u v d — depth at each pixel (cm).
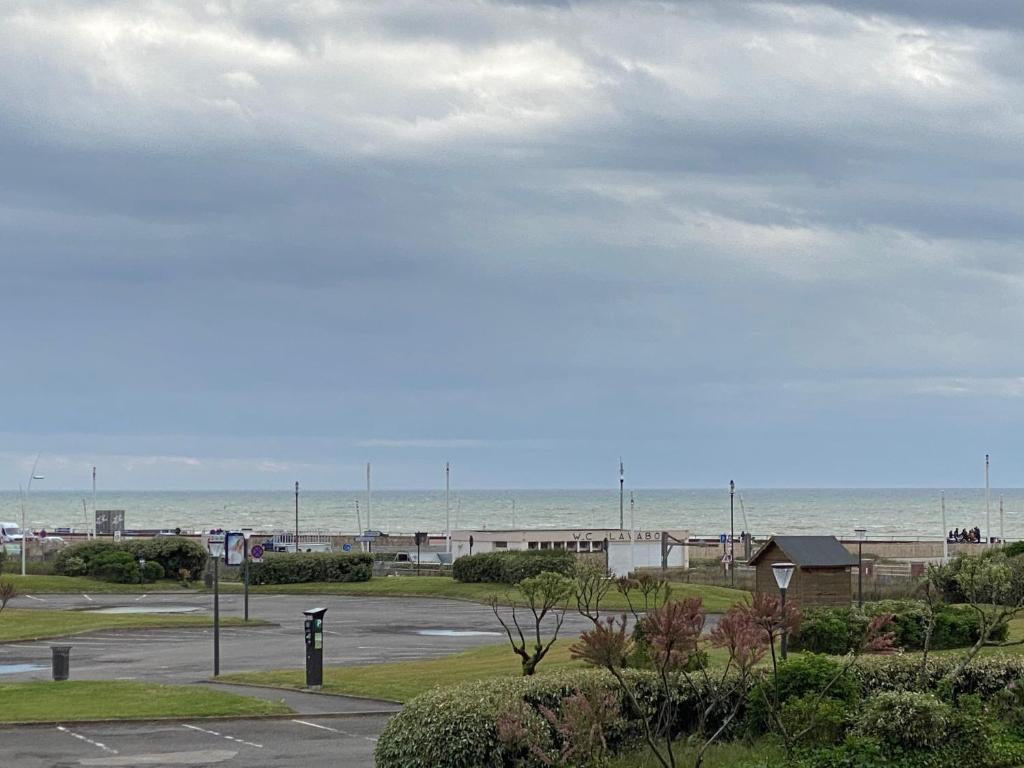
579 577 3256
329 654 4509
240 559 5744
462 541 11412
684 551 9744
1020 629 3656
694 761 1967
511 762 1917
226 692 3228
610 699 1883
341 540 13788
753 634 1736
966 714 1955
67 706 2936
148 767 2262
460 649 4625
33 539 12938
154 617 5972
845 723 1984
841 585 4547
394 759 1928
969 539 13325
